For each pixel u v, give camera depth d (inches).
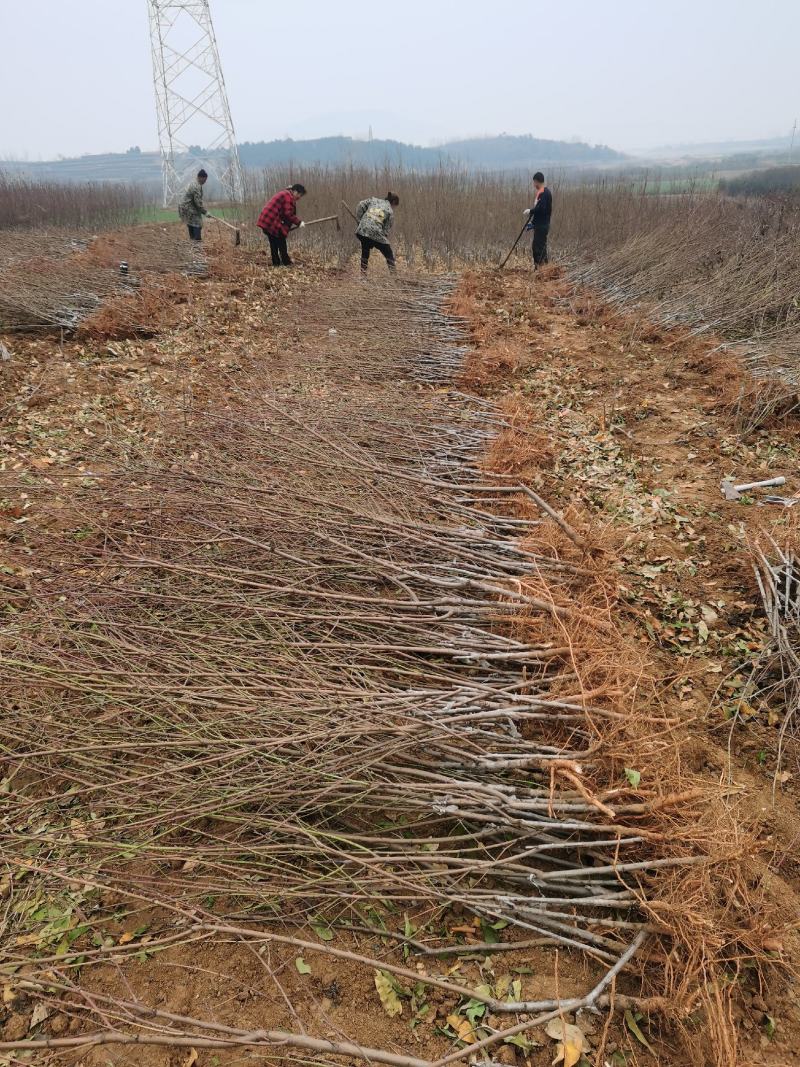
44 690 103.1
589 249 498.3
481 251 554.6
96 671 100.0
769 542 148.8
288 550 131.0
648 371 260.2
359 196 591.5
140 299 341.4
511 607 119.0
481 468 185.3
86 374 253.4
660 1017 75.2
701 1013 75.2
